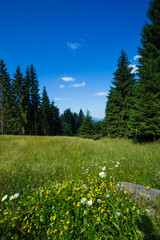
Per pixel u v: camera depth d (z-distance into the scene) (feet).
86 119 110.22
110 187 7.15
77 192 6.72
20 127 86.38
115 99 47.11
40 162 14.46
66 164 13.16
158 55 30.07
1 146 25.67
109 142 30.55
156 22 31.91
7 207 5.73
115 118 46.73
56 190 7.08
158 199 6.04
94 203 5.74
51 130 123.34
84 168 11.84
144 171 10.50
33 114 93.50
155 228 4.55
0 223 4.83
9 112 84.07
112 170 10.64
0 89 82.33
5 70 83.97
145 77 27.35
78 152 18.80
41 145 26.40
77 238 4.47
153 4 31.65
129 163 12.32
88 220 4.94
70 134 167.63
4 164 13.17
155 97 24.64
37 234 4.82
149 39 32.65
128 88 44.60
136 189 7.43
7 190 7.65
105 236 4.32
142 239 4.28
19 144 28.60
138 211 5.36
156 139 26.71
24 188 7.77
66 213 5.10
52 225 5.02
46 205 5.83
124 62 47.65
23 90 87.66
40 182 8.80
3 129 90.58
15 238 4.46
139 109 26.21
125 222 4.89
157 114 23.70
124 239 4.23
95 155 17.02
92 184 7.83
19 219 5.05
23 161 14.87
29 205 5.89
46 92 116.88
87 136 106.93
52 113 123.65
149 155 15.24
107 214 5.16
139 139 29.68
